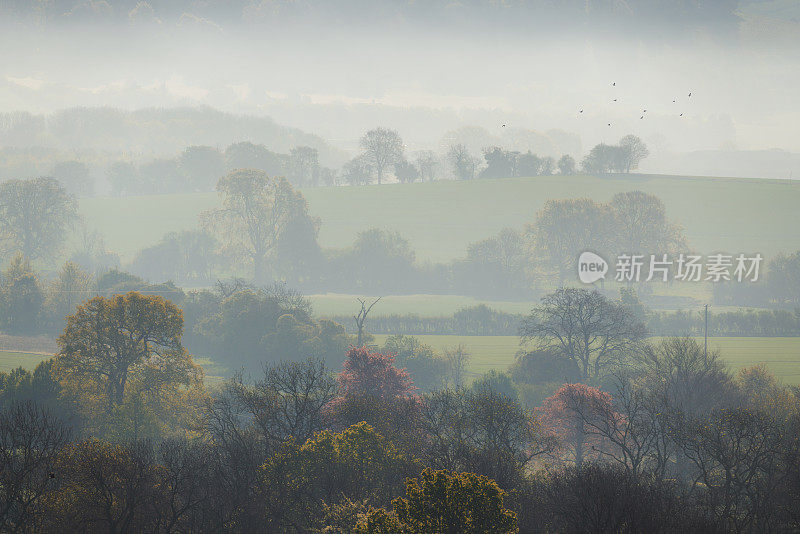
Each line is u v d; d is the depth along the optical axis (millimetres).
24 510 158375
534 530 155625
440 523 126062
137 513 165750
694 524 149625
